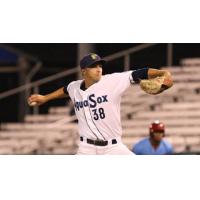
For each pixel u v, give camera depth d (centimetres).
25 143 5484
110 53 6694
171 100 5475
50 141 5419
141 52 6688
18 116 7069
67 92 2527
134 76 2328
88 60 2375
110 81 2370
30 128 5697
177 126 5144
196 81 5681
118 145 2436
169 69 5759
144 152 3566
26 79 6575
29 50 6712
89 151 2439
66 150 5241
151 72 2277
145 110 5416
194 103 5306
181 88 5562
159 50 6662
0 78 7225
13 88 7244
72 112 5853
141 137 5025
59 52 6756
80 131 2459
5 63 6756
